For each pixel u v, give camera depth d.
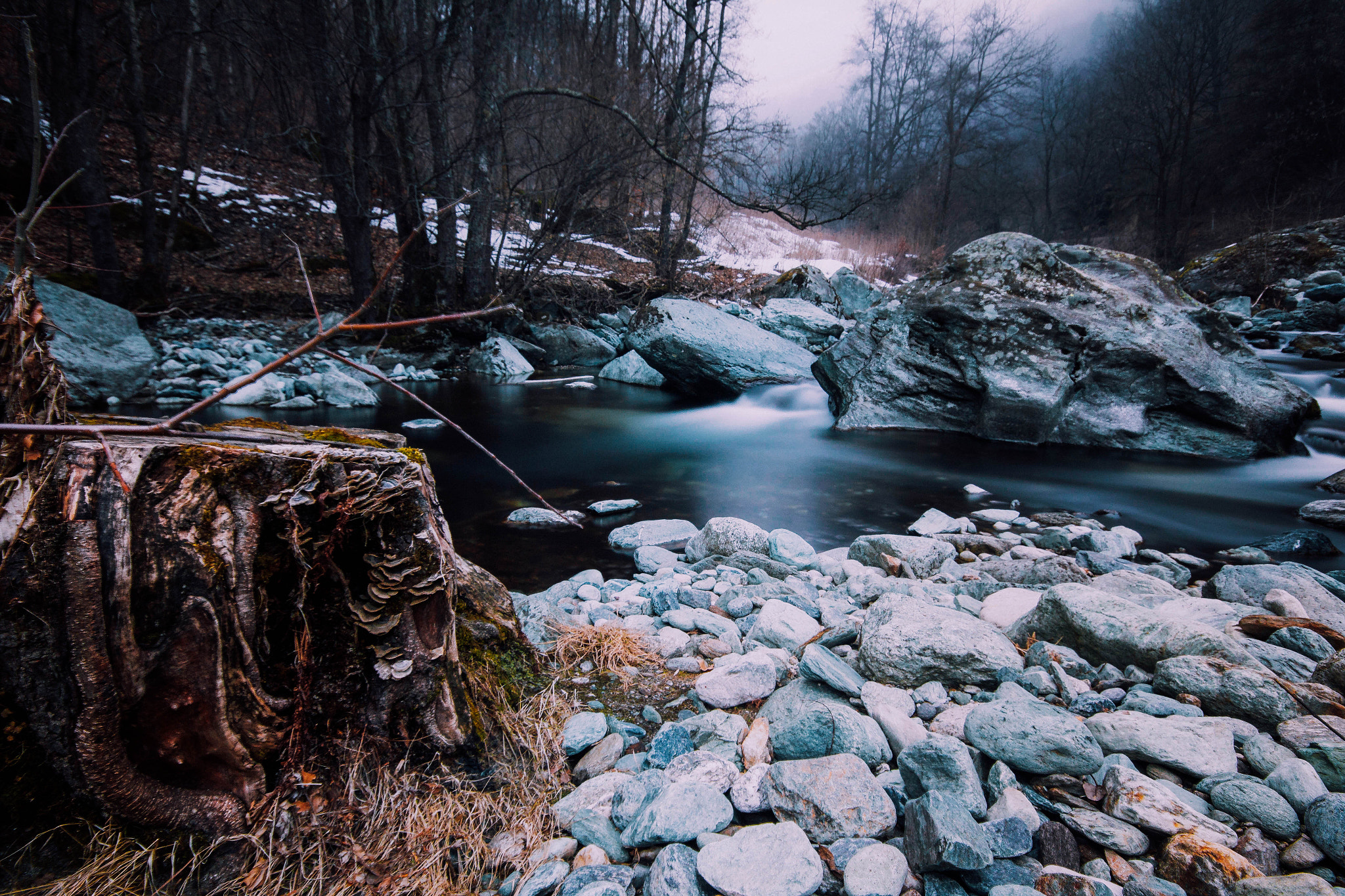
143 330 10.88
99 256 10.85
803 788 2.00
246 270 14.73
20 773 1.50
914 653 2.76
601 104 12.54
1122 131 35.03
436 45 12.37
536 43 15.38
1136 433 8.72
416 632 1.92
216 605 1.59
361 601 1.86
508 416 9.89
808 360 12.48
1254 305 18.64
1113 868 1.82
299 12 11.67
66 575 1.47
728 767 2.15
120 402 8.67
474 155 13.62
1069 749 2.12
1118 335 8.71
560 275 16.27
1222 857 1.74
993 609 3.64
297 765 1.75
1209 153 30.52
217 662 1.60
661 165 15.49
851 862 1.77
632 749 2.40
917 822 1.83
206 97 16.45
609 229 16.81
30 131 12.02
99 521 1.50
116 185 14.84
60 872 1.51
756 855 1.76
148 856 1.56
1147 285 9.62
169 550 1.56
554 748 2.28
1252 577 3.93
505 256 17.05
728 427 9.74
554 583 4.35
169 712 1.58
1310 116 26.41
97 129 10.55
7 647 1.47
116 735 1.53
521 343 14.68
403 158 13.12
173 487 1.58
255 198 16.88
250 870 1.63
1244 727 2.33
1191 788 2.16
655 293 16.91
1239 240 27.05
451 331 13.90
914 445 8.82
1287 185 27.72
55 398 1.63
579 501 6.21
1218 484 7.18
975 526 5.66
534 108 14.27
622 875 1.76
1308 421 9.23
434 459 7.45
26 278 1.62
